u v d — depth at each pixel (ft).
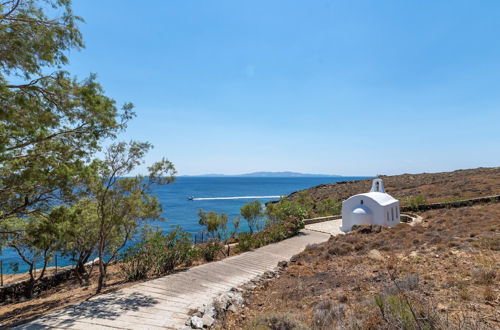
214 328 24.21
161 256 43.93
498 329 17.71
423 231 62.18
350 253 51.52
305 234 80.33
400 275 33.35
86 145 32.89
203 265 45.24
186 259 48.19
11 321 31.68
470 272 30.76
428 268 34.71
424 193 161.99
